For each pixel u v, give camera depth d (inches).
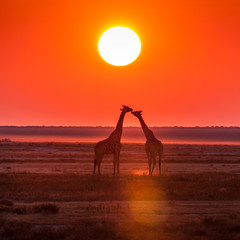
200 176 2992.1
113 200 2053.4
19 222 1514.5
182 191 2282.2
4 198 2064.5
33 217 1651.1
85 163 4220.0
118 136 3152.1
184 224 1521.9
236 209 1850.4
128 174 3240.7
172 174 3238.2
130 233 1402.6
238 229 1486.2
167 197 2126.0
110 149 3112.7
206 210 1818.4
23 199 2059.5
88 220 1556.3
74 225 1487.5
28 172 3326.8
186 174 3154.5
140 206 1886.1
